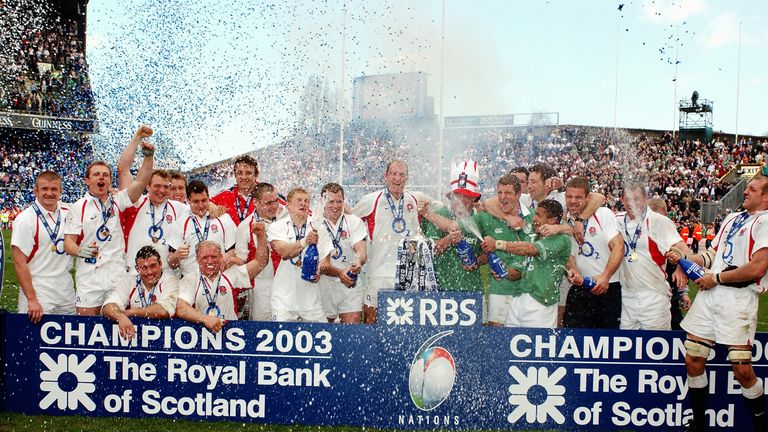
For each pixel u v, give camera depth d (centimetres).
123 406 480
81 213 546
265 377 473
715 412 470
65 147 2736
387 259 567
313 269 504
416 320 466
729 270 443
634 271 539
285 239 518
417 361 466
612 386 466
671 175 3166
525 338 464
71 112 2692
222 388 475
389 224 565
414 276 495
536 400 466
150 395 479
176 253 534
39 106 2662
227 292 502
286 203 588
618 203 2108
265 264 529
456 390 467
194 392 477
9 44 2678
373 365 468
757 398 446
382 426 470
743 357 439
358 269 519
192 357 476
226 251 579
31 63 2688
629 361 465
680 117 3903
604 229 536
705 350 451
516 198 527
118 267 555
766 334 460
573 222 548
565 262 514
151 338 477
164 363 477
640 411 467
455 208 531
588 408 466
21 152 2752
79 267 550
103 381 480
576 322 560
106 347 479
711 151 3569
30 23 2697
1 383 485
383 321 467
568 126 2639
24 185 2672
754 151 3653
